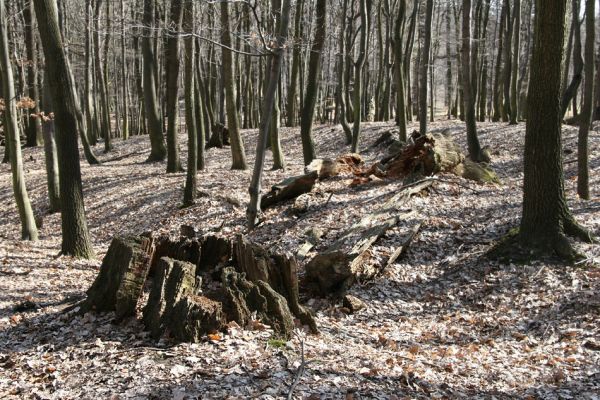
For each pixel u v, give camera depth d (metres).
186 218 14.34
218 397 4.93
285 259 7.18
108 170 22.06
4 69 12.77
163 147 24.36
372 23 38.78
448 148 13.59
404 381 5.63
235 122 19.22
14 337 6.73
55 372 5.65
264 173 18.09
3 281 9.38
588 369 5.97
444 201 11.80
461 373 5.99
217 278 7.75
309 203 12.74
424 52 17.16
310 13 26.81
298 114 38.94
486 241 9.84
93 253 11.68
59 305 7.80
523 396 5.45
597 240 8.94
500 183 13.59
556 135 8.79
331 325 7.47
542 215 8.88
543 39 8.54
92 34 29.84
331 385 5.34
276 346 6.11
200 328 6.16
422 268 9.38
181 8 14.50
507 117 27.11
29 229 13.92
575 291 7.69
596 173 14.66
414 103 41.75
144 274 6.90
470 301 8.24
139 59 35.31
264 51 10.45
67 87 10.88
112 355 5.89
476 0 28.88
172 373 5.38
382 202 11.92
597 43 28.00
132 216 15.76
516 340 6.97
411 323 7.76
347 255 8.50
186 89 14.77
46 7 10.27
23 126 35.12
